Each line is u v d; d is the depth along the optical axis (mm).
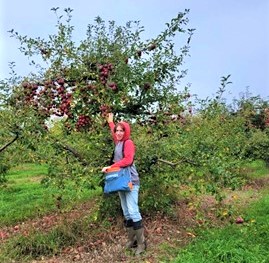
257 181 8656
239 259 3453
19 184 9172
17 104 4496
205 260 3477
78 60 4625
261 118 11508
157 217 5008
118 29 4855
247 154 9367
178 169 4598
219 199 4371
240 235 4125
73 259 3928
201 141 4508
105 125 4469
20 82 4621
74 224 4633
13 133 4227
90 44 4750
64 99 4480
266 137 9727
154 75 4754
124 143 4004
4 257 4004
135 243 4062
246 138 8906
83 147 4480
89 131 4477
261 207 5574
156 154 4535
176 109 4887
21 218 5609
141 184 4770
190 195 5629
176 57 4922
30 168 12883
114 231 4562
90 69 4652
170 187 5273
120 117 4863
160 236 4375
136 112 4949
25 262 3941
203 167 4344
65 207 5258
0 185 5770
